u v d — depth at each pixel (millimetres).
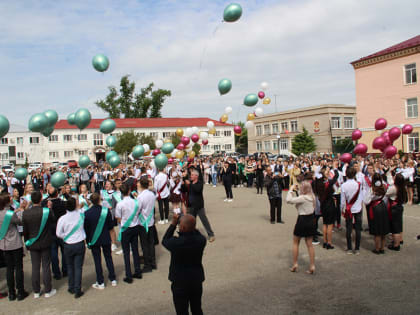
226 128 59531
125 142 45500
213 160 21141
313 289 4762
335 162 8578
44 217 4871
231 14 6277
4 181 13414
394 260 5855
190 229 3414
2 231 4758
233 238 7680
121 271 5930
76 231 4898
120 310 4367
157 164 7305
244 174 18969
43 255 4926
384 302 4262
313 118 45062
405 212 9828
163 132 56250
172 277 3398
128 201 5418
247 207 11922
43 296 4961
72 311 4395
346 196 6359
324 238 6766
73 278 5031
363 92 29359
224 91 8133
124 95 60062
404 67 26281
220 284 5062
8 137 51094
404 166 11383
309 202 5355
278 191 9031
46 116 6098
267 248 6832
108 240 5168
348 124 44438
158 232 8688
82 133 53062
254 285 4984
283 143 50094
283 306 4266
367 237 7496
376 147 10648
